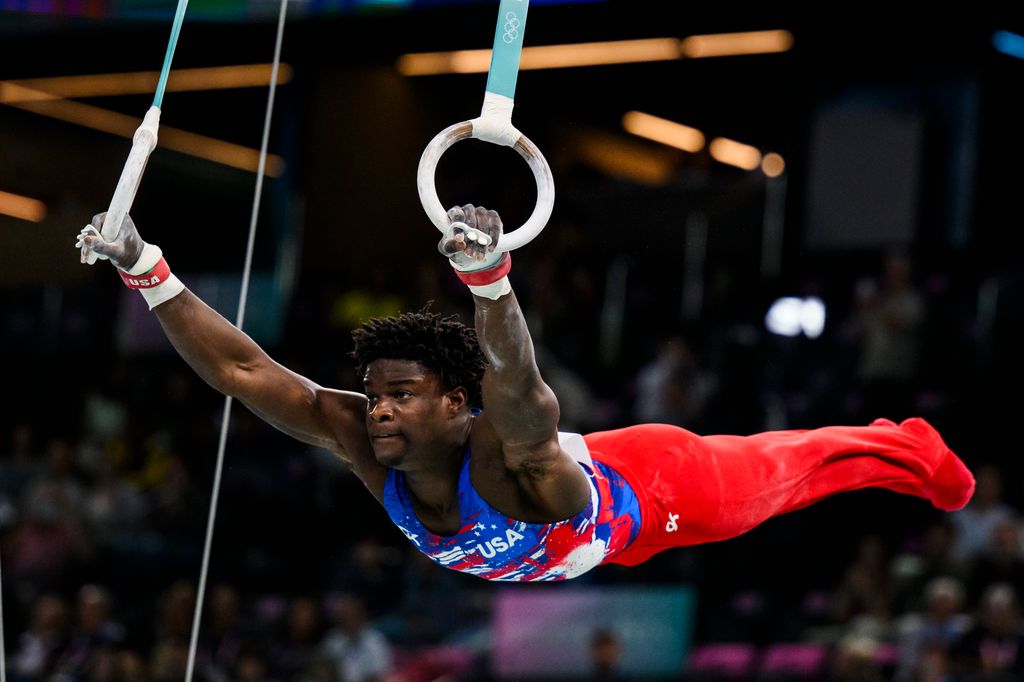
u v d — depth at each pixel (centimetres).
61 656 1116
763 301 1436
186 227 1786
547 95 1656
